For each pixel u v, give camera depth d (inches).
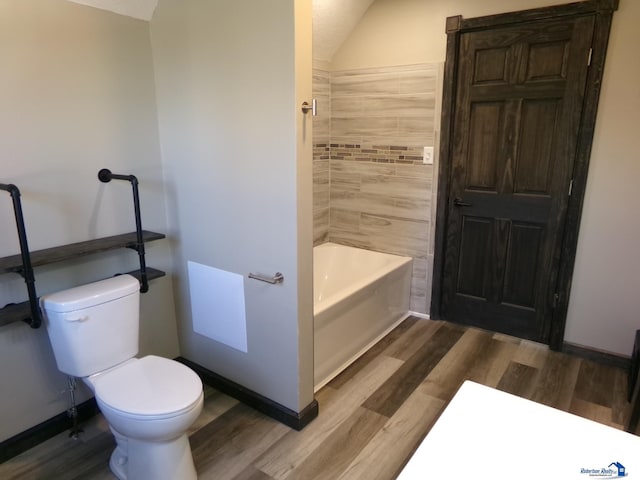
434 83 114.0
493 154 110.1
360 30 123.1
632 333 101.0
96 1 75.3
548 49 98.0
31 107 70.7
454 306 126.3
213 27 75.0
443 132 115.0
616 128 93.6
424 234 125.6
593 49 92.4
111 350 75.4
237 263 84.0
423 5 111.7
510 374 101.0
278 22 67.3
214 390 95.7
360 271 135.3
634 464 36.1
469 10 105.7
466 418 40.9
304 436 81.5
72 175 77.4
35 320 69.6
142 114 85.9
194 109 82.1
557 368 103.1
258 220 78.4
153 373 71.4
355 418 86.5
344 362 104.3
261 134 73.9
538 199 106.2
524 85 102.2
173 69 83.2
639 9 86.9
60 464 74.9
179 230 92.6
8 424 75.2
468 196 116.2
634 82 90.0
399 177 126.1
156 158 89.7
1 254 70.6
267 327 82.9
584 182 99.1
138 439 64.5
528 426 39.9
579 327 107.2
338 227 142.6
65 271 78.7
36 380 77.6
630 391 91.4
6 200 69.9
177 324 100.8
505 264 115.0
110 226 84.4
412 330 123.4
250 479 71.7
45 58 71.1
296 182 72.0
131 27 81.6
